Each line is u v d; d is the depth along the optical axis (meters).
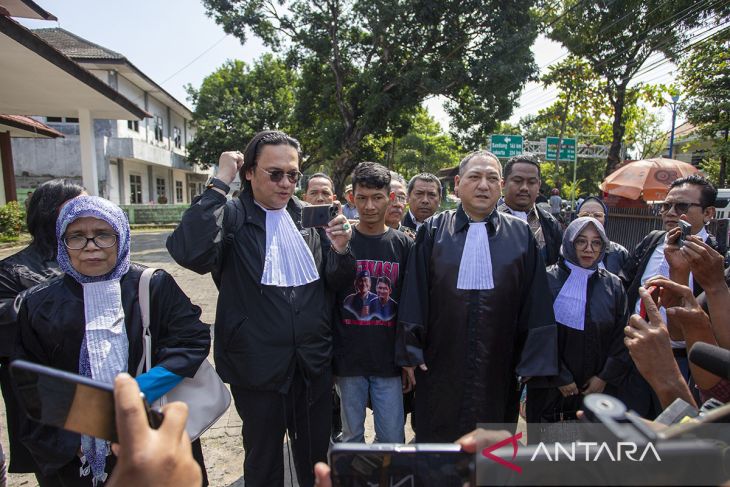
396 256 2.60
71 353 1.71
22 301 1.74
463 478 0.94
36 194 2.35
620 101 13.77
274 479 2.19
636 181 9.20
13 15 9.59
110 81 20.52
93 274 1.75
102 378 1.70
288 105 27.22
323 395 2.30
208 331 1.99
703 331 1.47
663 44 11.20
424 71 15.27
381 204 2.55
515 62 14.40
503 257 2.22
